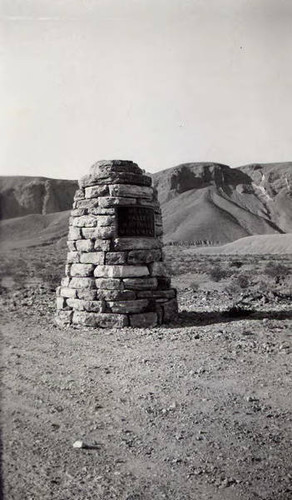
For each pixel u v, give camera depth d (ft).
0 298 45.29
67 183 417.08
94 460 12.95
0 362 21.81
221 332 26.91
